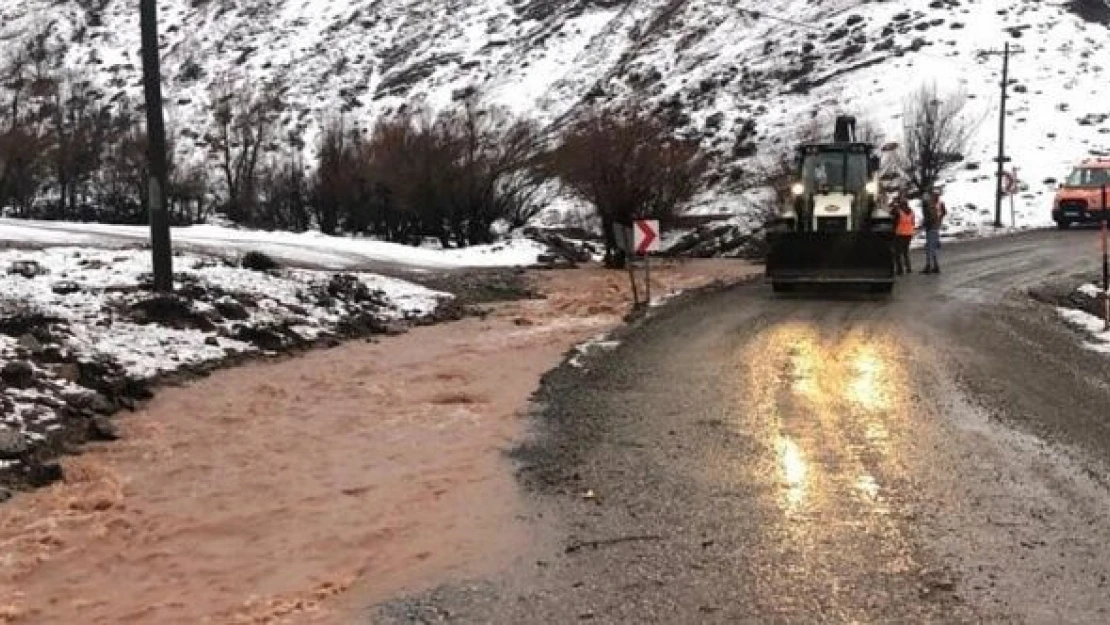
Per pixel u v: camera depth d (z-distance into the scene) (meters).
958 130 50.09
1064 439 9.14
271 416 10.67
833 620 5.57
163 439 9.77
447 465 8.77
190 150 62.75
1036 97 53.56
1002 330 15.37
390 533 7.18
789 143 50.44
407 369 13.22
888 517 7.18
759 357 13.39
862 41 62.25
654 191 29.47
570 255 31.23
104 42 94.94
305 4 97.56
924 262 27.59
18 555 6.86
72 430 9.74
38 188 49.72
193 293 15.12
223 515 7.62
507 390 11.77
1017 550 6.53
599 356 13.82
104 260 17.00
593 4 83.88
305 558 6.77
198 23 96.81
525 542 6.91
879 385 11.49
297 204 43.38
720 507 7.47
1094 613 5.61
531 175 38.19
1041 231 38.62
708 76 64.38
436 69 80.44
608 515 7.37
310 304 16.80
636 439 9.41
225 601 6.11
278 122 71.75
